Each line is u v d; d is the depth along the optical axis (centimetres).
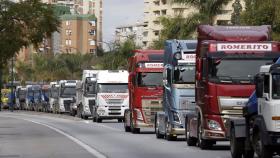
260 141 3172
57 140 5447
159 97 6169
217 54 3962
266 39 4156
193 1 9631
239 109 3928
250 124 3372
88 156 3878
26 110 18262
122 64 15275
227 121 3706
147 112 6184
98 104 9150
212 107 3978
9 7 6706
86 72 10488
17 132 6819
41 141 5338
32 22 6775
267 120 3083
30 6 6762
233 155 3519
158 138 5597
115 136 5941
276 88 3050
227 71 3959
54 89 14338
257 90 3191
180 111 4934
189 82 4919
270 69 3066
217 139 4031
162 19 10950
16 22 6775
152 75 6191
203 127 4122
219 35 4131
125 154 3997
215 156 3775
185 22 9894
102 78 9119
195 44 4950
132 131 6444
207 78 4003
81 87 10919
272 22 7338
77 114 11375
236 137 3453
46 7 6844
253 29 4225
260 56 3944
